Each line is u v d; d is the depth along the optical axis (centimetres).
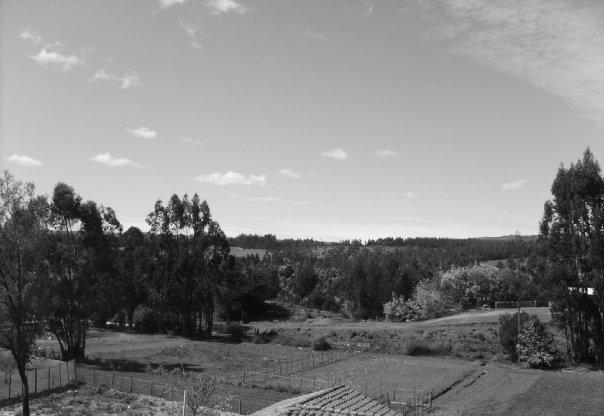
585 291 7038
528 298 11600
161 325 10025
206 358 7050
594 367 6744
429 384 5706
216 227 10350
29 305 3831
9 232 3853
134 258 10069
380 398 4709
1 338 3759
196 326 10194
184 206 10294
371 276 13662
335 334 9238
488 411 4509
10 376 4147
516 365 7075
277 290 16538
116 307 8644
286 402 2505
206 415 3138
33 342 3916
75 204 6719
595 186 7162
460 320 9525
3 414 3619
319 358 7462
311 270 17300
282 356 7669
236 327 9962
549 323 8169
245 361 7044
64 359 6359
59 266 6306
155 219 10200
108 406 3881
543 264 7338
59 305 6181
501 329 7406
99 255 6850
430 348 7875
